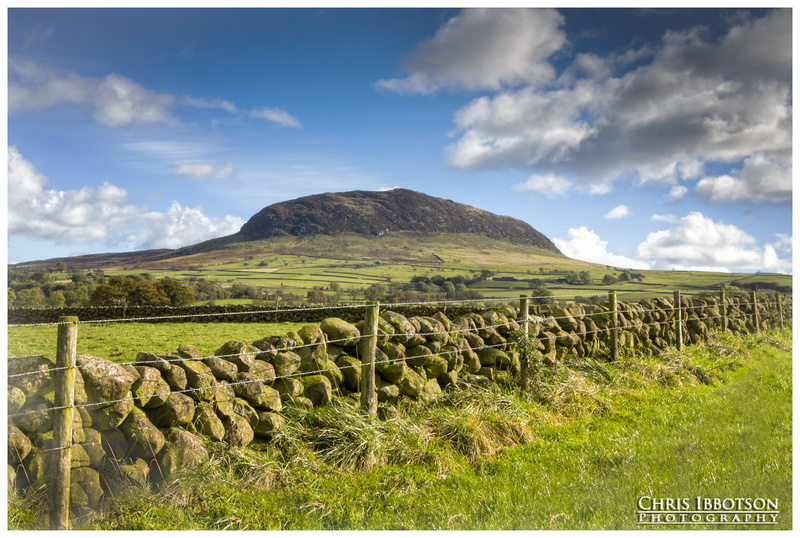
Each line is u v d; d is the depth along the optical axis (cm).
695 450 509
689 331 1120
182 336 1939
